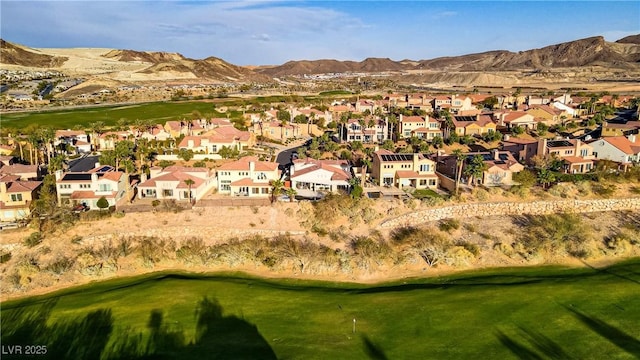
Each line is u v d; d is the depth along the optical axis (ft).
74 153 442.50
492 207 299.99
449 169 352.69
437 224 287.07
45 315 196.75
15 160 380.78
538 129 497.05
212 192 325.42
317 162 358.84
